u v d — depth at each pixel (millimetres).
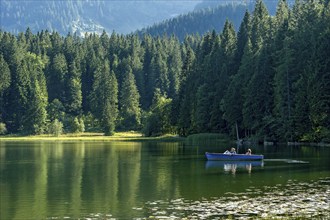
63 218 33938
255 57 108438
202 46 152750
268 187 44125
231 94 111062
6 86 193125
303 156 71312
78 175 54500
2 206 37656
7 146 114375
